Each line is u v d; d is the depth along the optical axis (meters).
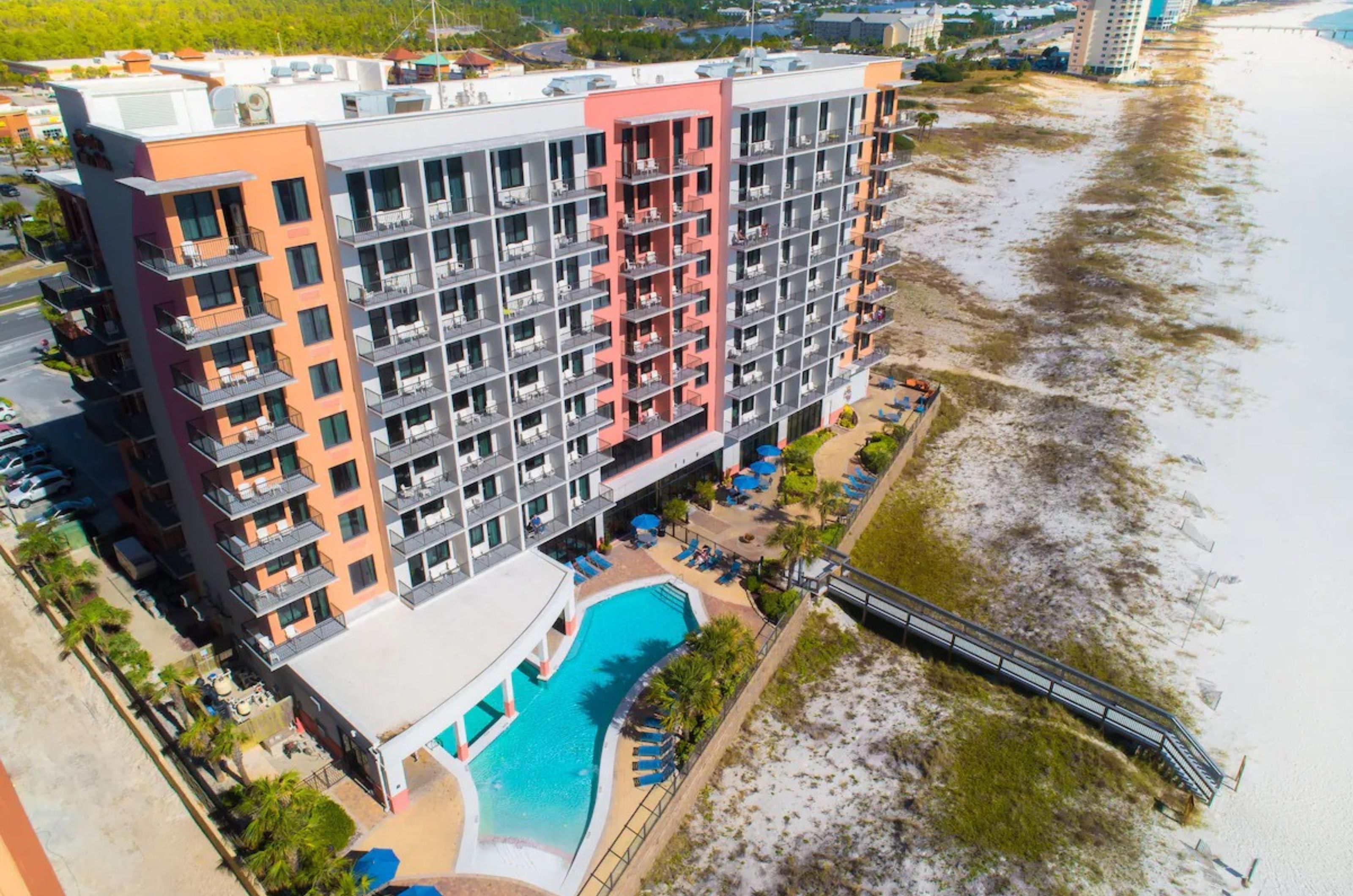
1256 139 180.38
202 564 45.59
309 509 42.12
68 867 36.62
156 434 42.75
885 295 72.88
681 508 60.19
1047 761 46.41
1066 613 57.62
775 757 46.00
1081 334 98.56
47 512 57.84
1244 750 48.28
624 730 44.91
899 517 66.75
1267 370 92.06
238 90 39.47
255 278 37.12
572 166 47.22
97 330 42.69
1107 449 77.06
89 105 36.66
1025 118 192.75
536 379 50.06
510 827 40.06
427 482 45.81
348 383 41.47
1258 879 41.09
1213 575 61.84
